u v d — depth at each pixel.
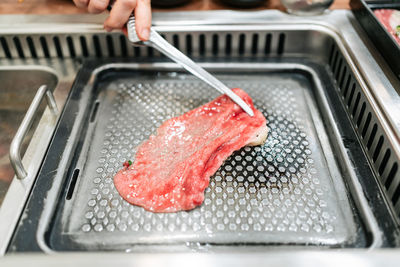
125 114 0.92
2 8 1.07
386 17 0.99
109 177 0.77
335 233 0.67
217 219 0.69
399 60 0.81
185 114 0.88
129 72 1.05
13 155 0.68
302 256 0.51
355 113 0.87
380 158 0.73
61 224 0.68
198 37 1.03
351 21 1.03
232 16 1.04
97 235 0.67
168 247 0.65
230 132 0.80
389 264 0.50
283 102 0.96
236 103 0.86
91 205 0.71
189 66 0.84
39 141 0.80
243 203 0.72
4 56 1.04
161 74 1.05
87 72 1.00
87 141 0.85
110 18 0.84
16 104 1.04
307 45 1.05
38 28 1.00
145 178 0.75
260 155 0.81
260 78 1.04
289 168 0.79
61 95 0.93
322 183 0.76
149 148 0.82
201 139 0.81
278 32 1.03
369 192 0.71
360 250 0.52
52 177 0.73
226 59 1.07
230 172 0.78
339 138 0.83
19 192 0.69
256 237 0.66
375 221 0.66
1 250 0.60
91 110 0.93
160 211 0.70
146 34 0.80
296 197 0.73
